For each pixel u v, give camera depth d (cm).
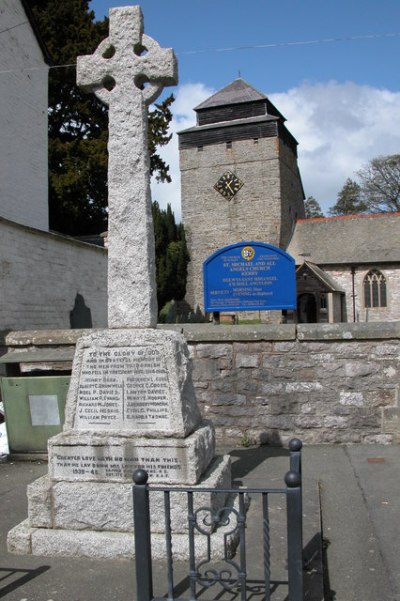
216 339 692
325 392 679
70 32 2988
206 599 331
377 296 4053
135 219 441
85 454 411
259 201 4453
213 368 696
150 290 441
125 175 445
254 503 480
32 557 396
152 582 333
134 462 404
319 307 3797
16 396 662
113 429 415
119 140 448
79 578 365
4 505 508
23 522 425
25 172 1781
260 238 4438
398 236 4178
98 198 3078
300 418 682
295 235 4484
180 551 377
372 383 672
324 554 407
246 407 689
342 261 4084
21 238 1324
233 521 401
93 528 404
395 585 363
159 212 4066
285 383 684
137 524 297
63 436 417
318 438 679
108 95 453
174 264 4094
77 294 1611
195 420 442
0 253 1236
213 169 4556
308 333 678
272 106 4653
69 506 407
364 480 554
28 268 1353
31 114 1825
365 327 672
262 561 377
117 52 452
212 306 882
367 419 673
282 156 4541
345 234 4325
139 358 417
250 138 4472
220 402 694
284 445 682
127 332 425
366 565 390
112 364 421
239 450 667
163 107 3022
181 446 398
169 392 410
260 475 562
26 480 584
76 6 3000
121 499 400
